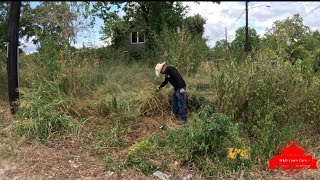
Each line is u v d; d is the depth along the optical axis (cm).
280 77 579
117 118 623
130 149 516
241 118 587
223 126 459
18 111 626
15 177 432
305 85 595
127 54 1272
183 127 564
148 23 1287
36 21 871
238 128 516
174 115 685
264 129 500
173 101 682
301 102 586
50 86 671
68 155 505
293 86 579
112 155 511
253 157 492
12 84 638
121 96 704
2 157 484
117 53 1181
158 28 1279
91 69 829
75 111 639
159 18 1235
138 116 663
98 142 550
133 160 484
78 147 537
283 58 648
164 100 711
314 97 591
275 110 531
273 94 564
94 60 917
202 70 898
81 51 903
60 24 858
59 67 703
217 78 628
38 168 458
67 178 436
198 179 445
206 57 1017
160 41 1111
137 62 1152
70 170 459
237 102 583
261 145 502
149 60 1148
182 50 938
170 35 1062
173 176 455
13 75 637
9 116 645
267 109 535
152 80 827
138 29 1291
